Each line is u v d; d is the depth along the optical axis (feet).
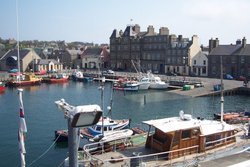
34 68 388.16
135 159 57.57
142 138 77.20
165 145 62.59
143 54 394.73
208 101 207.31
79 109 32.19
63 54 465.88
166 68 367.04
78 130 34.40
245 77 290.15
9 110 176.04
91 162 59.62
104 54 442.50
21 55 389.39
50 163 95.71
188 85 251.60
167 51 364.79
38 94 241.35
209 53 326.24
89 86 295.07
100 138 95.71
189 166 60.29
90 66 445.37
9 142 115.24
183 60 347.97
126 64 418.10
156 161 60.44
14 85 285.23
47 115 161.68
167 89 266.36
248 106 190.80
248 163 61.93
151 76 279.69
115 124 119.75
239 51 308.60
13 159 98.58
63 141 114.32
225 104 198.08
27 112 169.37
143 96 229.04
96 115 33.19
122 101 208.44
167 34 376.89
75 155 33.86
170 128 61.93
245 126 83.87
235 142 71.56
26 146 110.63
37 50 468.34
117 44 426.51
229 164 61.98
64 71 387.34
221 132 68.03
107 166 58.90
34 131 130.11
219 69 319.06
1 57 415.85
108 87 283.79
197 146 64.28
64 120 149.89
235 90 239.09
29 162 96.43
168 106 189.57
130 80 289.33
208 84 262.67
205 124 68.80
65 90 265.95
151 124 64.75
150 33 399.24
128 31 417.08
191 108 183.83
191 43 343.05
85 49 468.75
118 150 67.46
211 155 63.98
